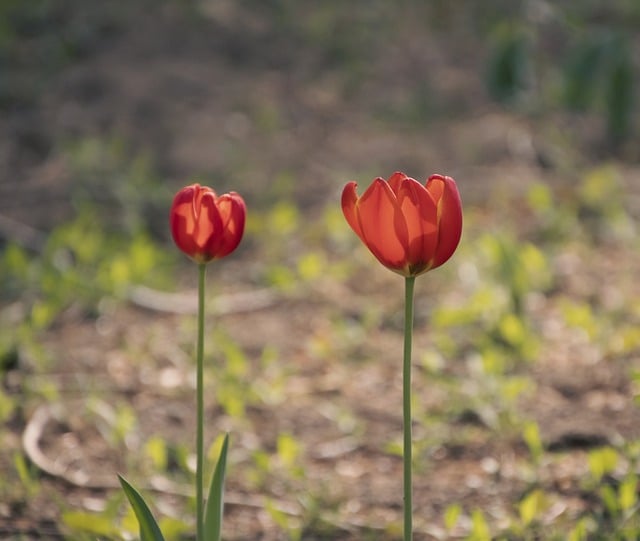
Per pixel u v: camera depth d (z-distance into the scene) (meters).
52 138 14.32
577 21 13.66
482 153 13.86
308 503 6.49
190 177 13.20
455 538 6.18
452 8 19.72
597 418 7.55
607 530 6.01
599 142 14.23
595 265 10.61
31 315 9.45
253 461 7.27
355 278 10.62
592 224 11.53
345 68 16.98
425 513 6.54
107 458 7.32
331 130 14.79
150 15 18.64
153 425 7.83
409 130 14.75
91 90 15.83
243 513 6.59
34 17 18.31
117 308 9.98
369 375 8.65
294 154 13.94
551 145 13.93
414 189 4.06
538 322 9.45
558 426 7.46
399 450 6.88
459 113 15.38
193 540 6.14
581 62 13.16
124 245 11.16
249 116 15.15
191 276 10.69
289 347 9.20
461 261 10.62
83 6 18.91
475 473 7.00
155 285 10.27
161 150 13.98
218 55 17.31
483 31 18.53
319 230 11.53
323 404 8.17
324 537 6.29
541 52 16.75
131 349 9.09
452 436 7.50
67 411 7.97
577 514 6.26
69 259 10.81
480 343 8.81
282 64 17.11
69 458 7.31
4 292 10.09
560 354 8.77
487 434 7.50
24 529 6.27
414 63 17.31
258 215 11.92
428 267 4.16
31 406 7.97
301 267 10.34
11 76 16.30
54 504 6.61
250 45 17.69
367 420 7.88
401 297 10.16
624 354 8.56
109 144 14.01
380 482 6.98
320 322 9.70
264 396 8.23
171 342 9.27
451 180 4.12
